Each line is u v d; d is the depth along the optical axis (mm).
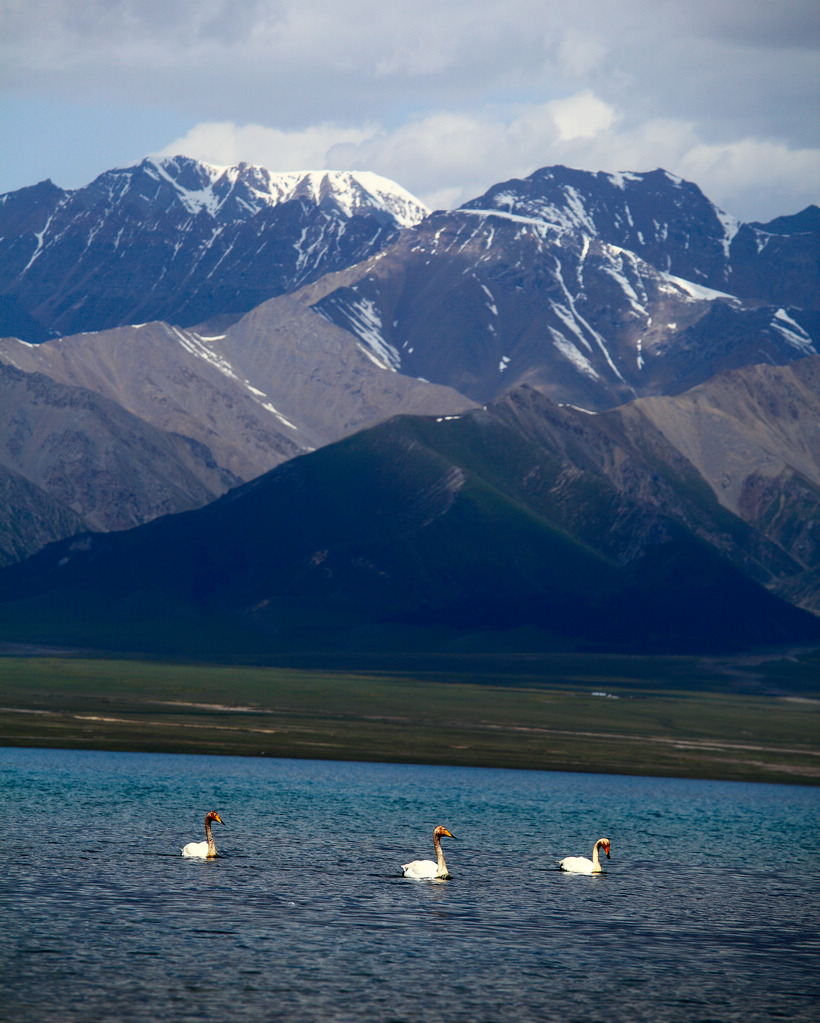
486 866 77562
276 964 52219
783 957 57125
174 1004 46469
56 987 47750
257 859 75688
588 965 54594
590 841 90812
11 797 99562
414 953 54969
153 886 65875
